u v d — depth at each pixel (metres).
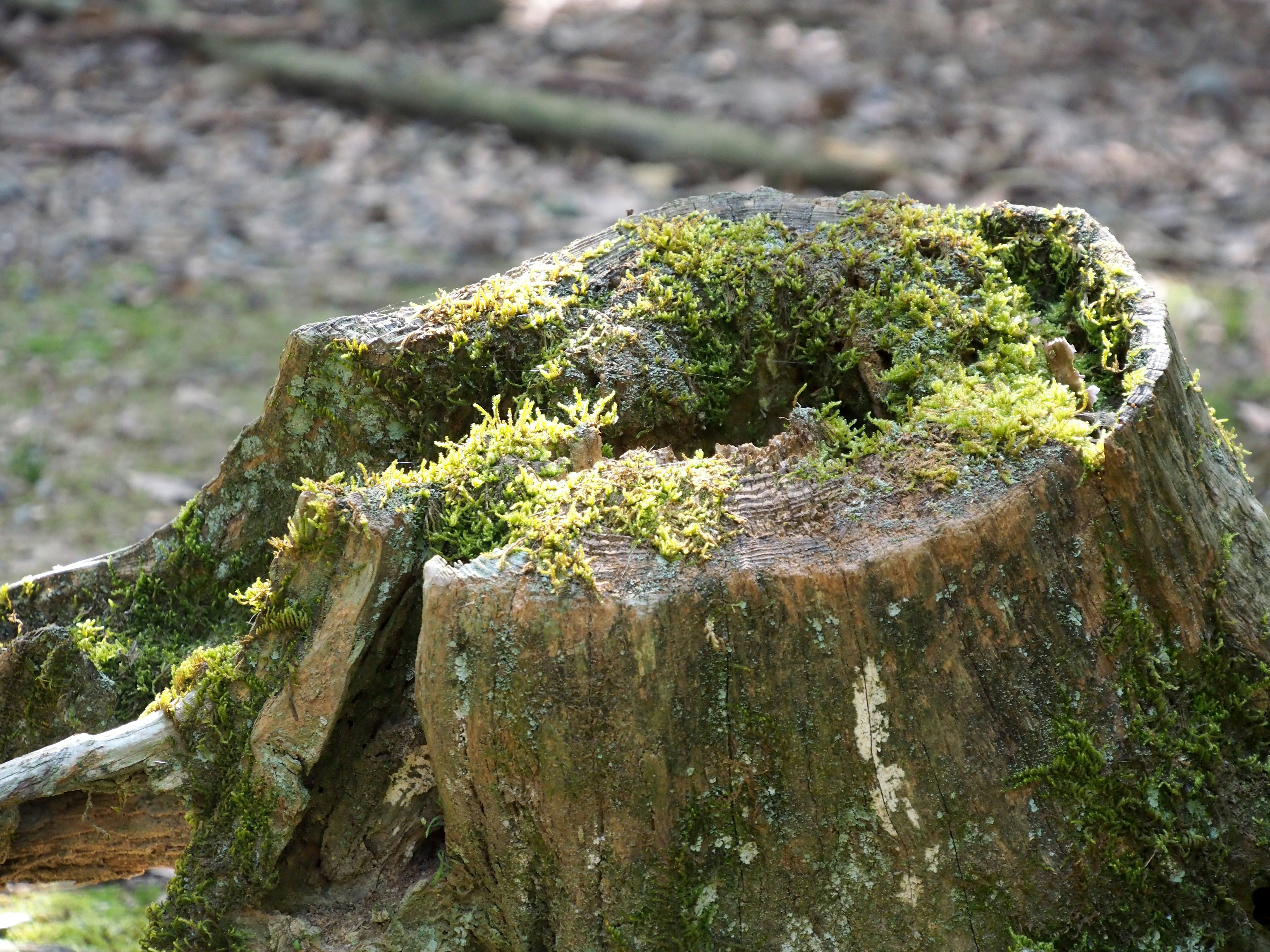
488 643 1.64
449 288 6.20
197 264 6.47
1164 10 9.81
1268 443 4.59
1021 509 1.68
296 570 1.86
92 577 2.34
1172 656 1.80
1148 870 1.77
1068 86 8.62
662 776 1.66
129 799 2.07
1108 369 2.01
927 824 1.69
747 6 9.99
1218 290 5.92
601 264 2.23
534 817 1.71
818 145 7.44
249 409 5.25
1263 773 1.83
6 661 2.08
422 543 1.83
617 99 8.38
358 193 7.26
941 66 8.94
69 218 6.85
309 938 1.89
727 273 2.17
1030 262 2.25
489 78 8.58
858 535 1.68
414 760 1.92
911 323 2.06
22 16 9.09
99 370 5.53
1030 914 1.73
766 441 2.25
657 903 1.71
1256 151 7.61
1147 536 1.75
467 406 2.15
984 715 1.69
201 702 1.90
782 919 1.74
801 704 1.67
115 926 2.72
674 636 1.63
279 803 1.88
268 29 8.98
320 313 6.04
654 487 1.76
